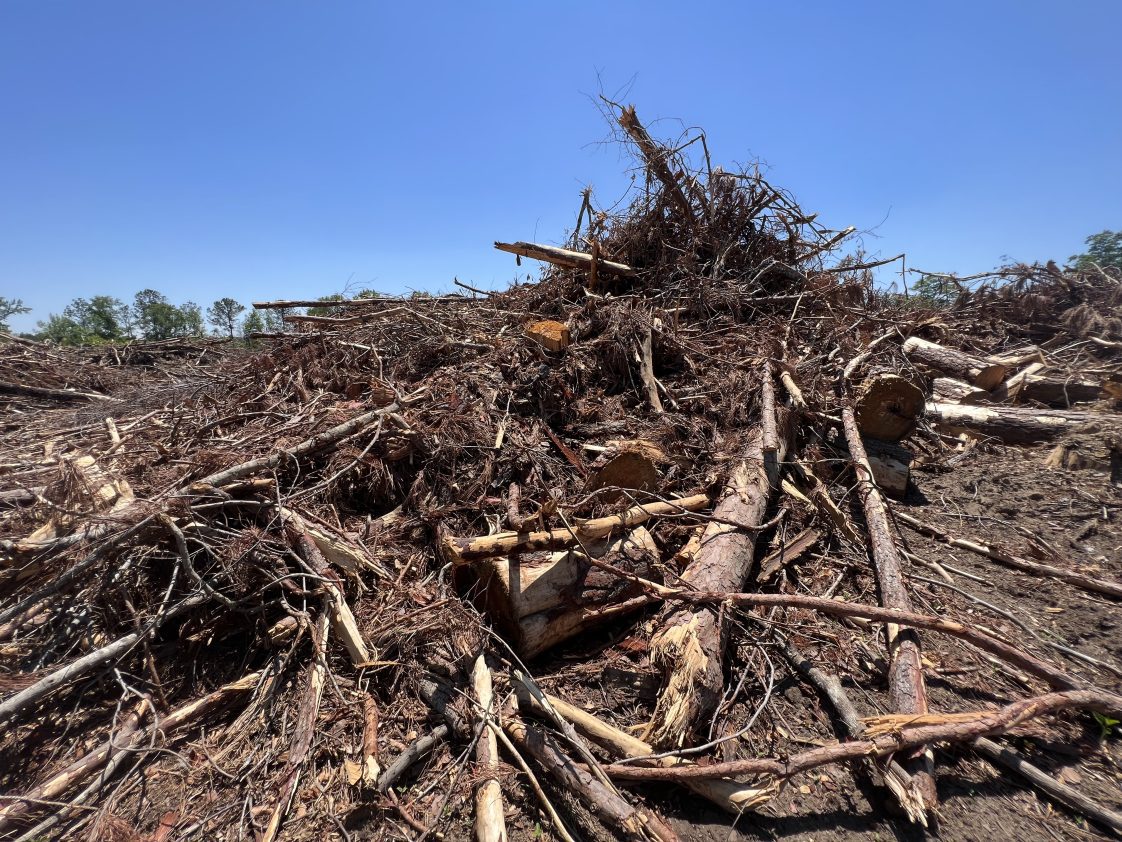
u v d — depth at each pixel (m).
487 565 3.19
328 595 3.17
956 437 5.44
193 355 11.44
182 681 3.06
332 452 4.39
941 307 8.15
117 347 11.19
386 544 3.85
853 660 3.07
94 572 3.17
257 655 3.21
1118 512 4.07
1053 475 4.57
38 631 3.12
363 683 2.94
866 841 2.23
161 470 4.23
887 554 3.54
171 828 2.33
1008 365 5.93
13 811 2.35
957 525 4.27
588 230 8.20
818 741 2.63
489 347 6.33
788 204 7.93
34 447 5.79
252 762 2.60
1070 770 2.43
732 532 3.57
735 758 2.57
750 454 4.40
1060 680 2.62
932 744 2.42
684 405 5.46
